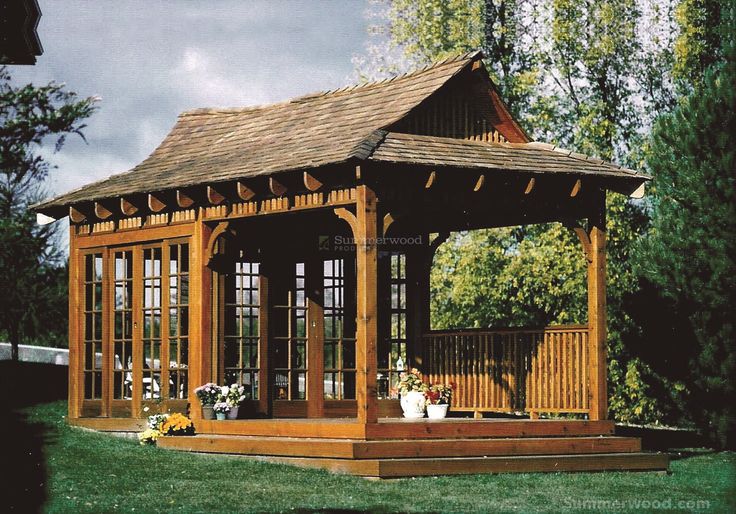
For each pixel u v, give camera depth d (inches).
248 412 668.1
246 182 619.5
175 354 683.4
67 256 1019.3
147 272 709.3
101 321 737.6
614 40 1160.2
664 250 783.7
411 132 641.0
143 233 705.0
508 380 674.8
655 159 800.9
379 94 687.7
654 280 784.9
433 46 1192.2
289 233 690.8
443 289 1191.6
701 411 768.9
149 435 640.4
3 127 371.6
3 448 603.8
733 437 753.0
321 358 692.1
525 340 669.3
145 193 674.8
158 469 542.9
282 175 593.3
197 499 472.7
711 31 1076.5
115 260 730.8
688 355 773.3
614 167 663.1
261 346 677.9
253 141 717.9
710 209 762.8
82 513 446.0
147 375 704.4
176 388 676.7
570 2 1138.7
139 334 705.0
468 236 1157.7
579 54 1162.0
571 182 638.5
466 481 533.6
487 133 684.1
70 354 748.0
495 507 467.8
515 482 536.7
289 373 686.5
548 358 657.0
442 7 1174.3
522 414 796.0
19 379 951.6
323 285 696.4
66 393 901.2
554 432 610.2
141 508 454.6
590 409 633.0
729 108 765.9
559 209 642.8
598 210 655.1
